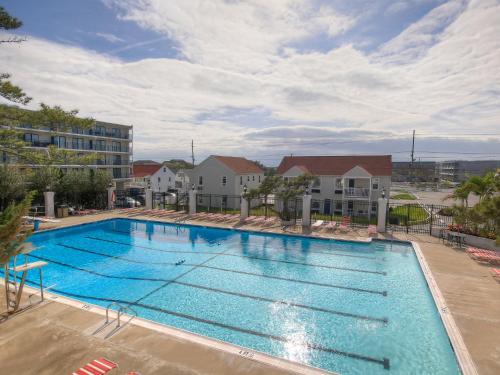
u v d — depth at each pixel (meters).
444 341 8.40
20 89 17.53
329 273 13.76
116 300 10.98
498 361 6.77
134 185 55.62
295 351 8.06
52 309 8.69
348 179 32.69
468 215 17.45
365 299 11.12
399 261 15.40
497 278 12.05
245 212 25.02
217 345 6.97
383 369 7.34
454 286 11.23
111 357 6.48
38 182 24.86
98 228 23.03
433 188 69.81
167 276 13.34
